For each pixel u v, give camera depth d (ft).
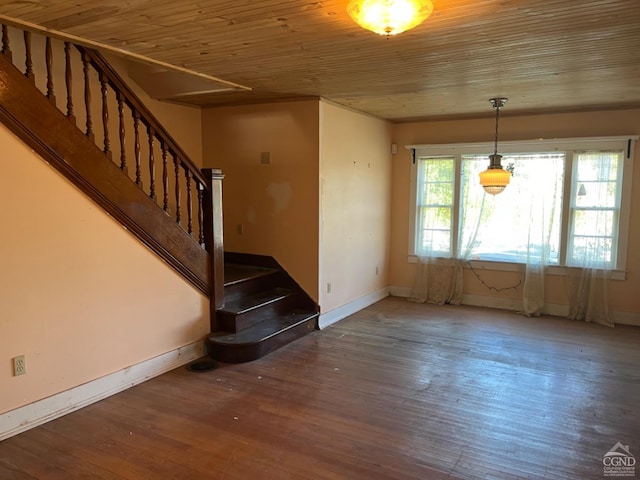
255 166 16.15
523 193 17.79
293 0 7.07
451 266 19.26
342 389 10.99
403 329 15.79
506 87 13.15
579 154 16.87
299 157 15.29
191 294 12.64
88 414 9.66
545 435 8.97
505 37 8.71
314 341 14.46
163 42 9.28
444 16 7.61
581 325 16.43
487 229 18.61
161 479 7.52
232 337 13.01
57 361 9.49
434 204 19.47
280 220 15.92
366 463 8.00
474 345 14.20
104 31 8.63
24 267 8.85
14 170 8.62
